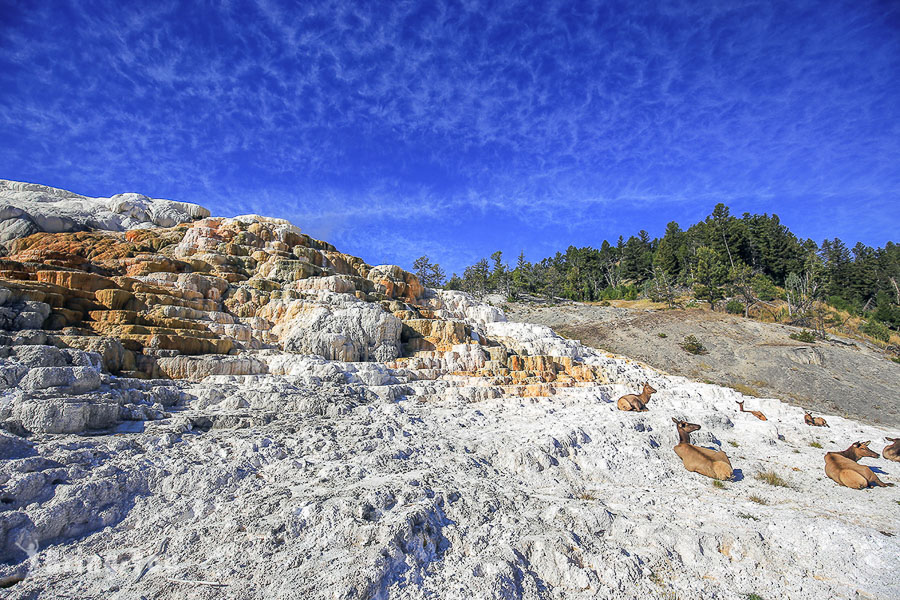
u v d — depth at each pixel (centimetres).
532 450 957
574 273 10562
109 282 1478
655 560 621
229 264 2002
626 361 2644
